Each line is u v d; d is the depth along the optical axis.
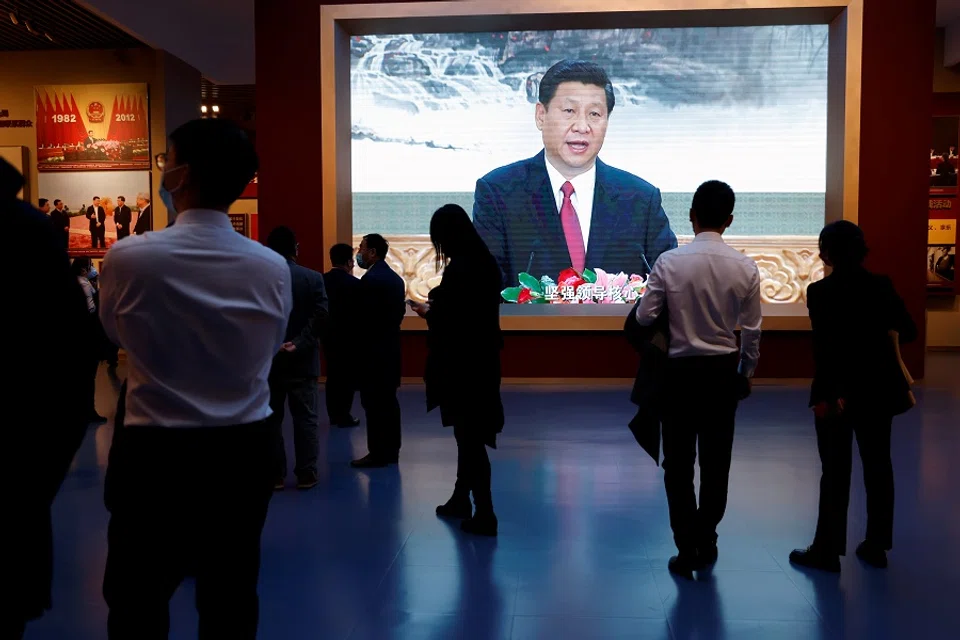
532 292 9.70
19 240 1.51
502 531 4.01
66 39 12.48
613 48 9.64
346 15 9.35
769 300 9.57
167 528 1.76
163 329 1.73
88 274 9.09
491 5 9.22
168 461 1.73
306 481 4.86
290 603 3.09
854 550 3.72
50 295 1.54
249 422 1.83
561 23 9.45
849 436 3.40
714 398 3.33
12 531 1.54
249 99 16.33
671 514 3.43
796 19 9.32
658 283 3.35
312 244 9.55
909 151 9.05
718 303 3.30
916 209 9.08
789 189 9.58
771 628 2.86
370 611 3.01
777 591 3.21
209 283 1.77
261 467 1.87
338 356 6.82
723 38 9.55
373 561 3.57
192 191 1.81
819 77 9.52
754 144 9.59
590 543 3.82
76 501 4.61
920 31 8.98
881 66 9.03
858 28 8.93
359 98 9.87
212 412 1.77
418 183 9.85
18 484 1.54
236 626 1.83
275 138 9.54
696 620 2.93
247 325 1.81
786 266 9.59
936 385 9.16
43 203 12.88
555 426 6.84
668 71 9.60
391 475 5.21
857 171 9.02
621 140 9.66
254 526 1.87
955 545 3.78
